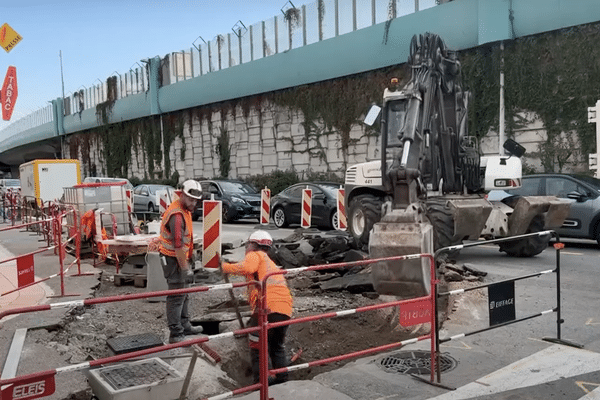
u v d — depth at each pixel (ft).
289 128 94.17
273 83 93.86
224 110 109.09
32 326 20.34
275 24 92.99
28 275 24.34
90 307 25.02
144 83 131.85
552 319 21.57
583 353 17.61
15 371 15.74
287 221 62.75
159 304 26.02
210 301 26.14
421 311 15.37
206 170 116.98
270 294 16.57
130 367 15.62
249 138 103.55
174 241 19.11
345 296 26.91
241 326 19.15
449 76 33.53
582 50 57.21
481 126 65.51
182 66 121.49
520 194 42.63
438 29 67.87
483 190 38.55
